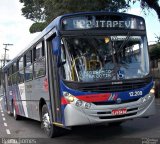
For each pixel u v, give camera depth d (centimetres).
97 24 1036
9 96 2116
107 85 991
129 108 1008
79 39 1019
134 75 1031
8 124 1730
